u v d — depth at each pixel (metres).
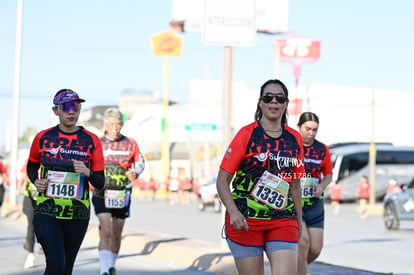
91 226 20.39
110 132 11.11
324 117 68.88
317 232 9.09
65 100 7.77
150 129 85.81
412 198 24.83
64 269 7.57
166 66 70.25
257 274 6.39
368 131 71.31
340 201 56.47
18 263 13.34
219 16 13.69
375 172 56.72
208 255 13.02
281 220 6.37
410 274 12.80
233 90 84.25
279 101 6.43
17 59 31.73
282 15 48.12
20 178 13.50
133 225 25.41
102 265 10.87
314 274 10.77
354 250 17.61
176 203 50.62
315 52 49.47
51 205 7.71
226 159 6.41
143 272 12.23
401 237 22.03
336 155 56.16
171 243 15.13
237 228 6.25
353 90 70.56
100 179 7.89
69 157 7.80
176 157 85.62
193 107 84.94
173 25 44.31
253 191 6.39
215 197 37.09
